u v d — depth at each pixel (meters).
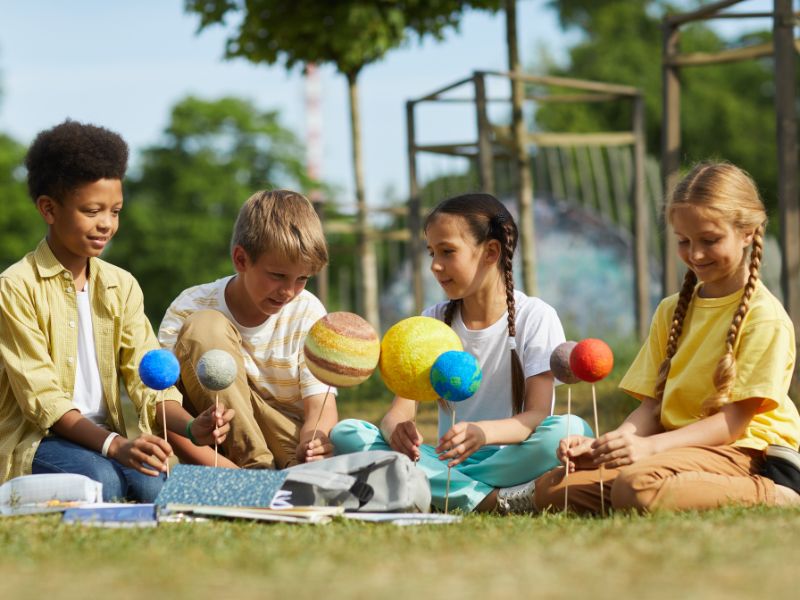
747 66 29.73
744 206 3.07
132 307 3.63
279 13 8.38
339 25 8.27
